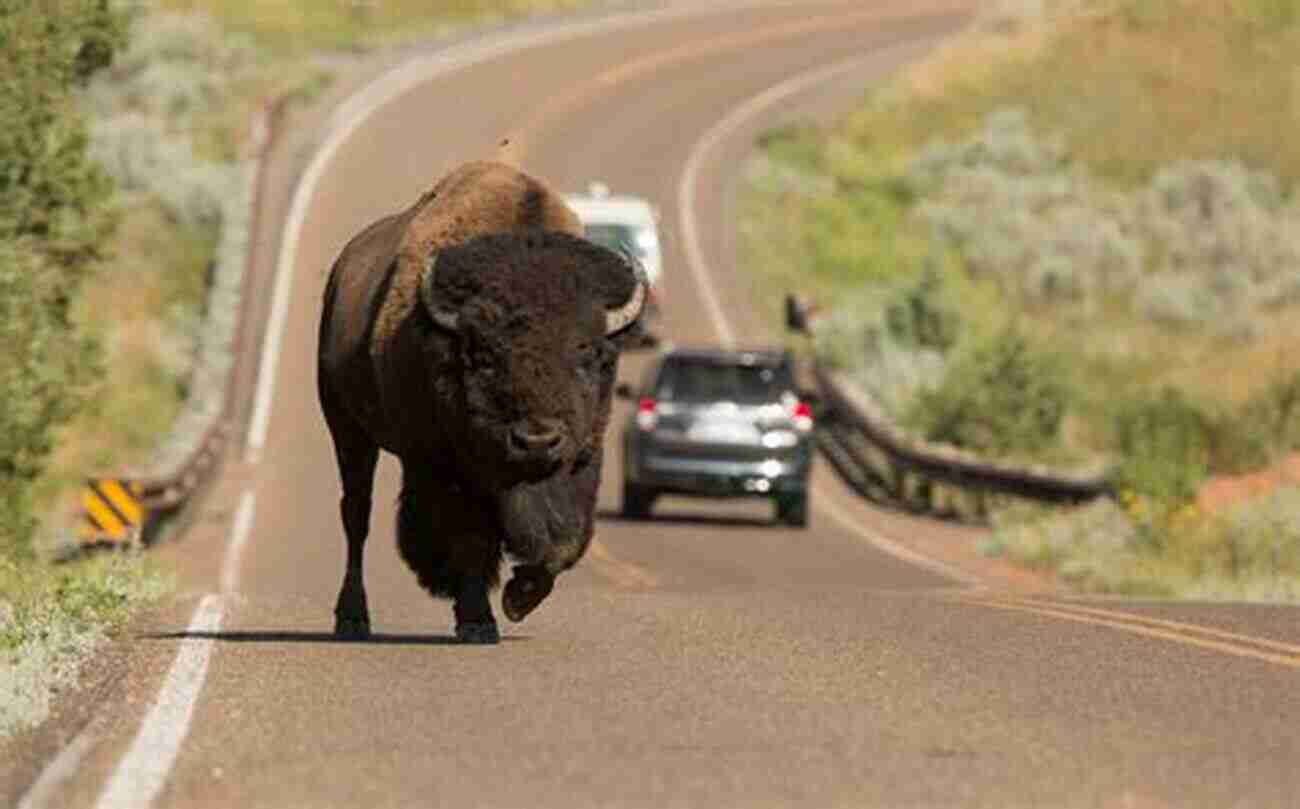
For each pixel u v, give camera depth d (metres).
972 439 92.12
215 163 123.25
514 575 29.03
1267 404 82.75
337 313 31.47
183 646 28.67
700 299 119.38
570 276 27.77
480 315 27.48
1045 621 32.25
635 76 161.50
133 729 21.53
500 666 26.41
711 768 19.53
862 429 89.75
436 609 38.16
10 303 45.59
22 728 21.66
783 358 74.94
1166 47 161.50
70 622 31.05
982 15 174.62
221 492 78.19
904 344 113.25
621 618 32.94
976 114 157.12
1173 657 27.53
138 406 91.94
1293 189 147.25
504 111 147.62
